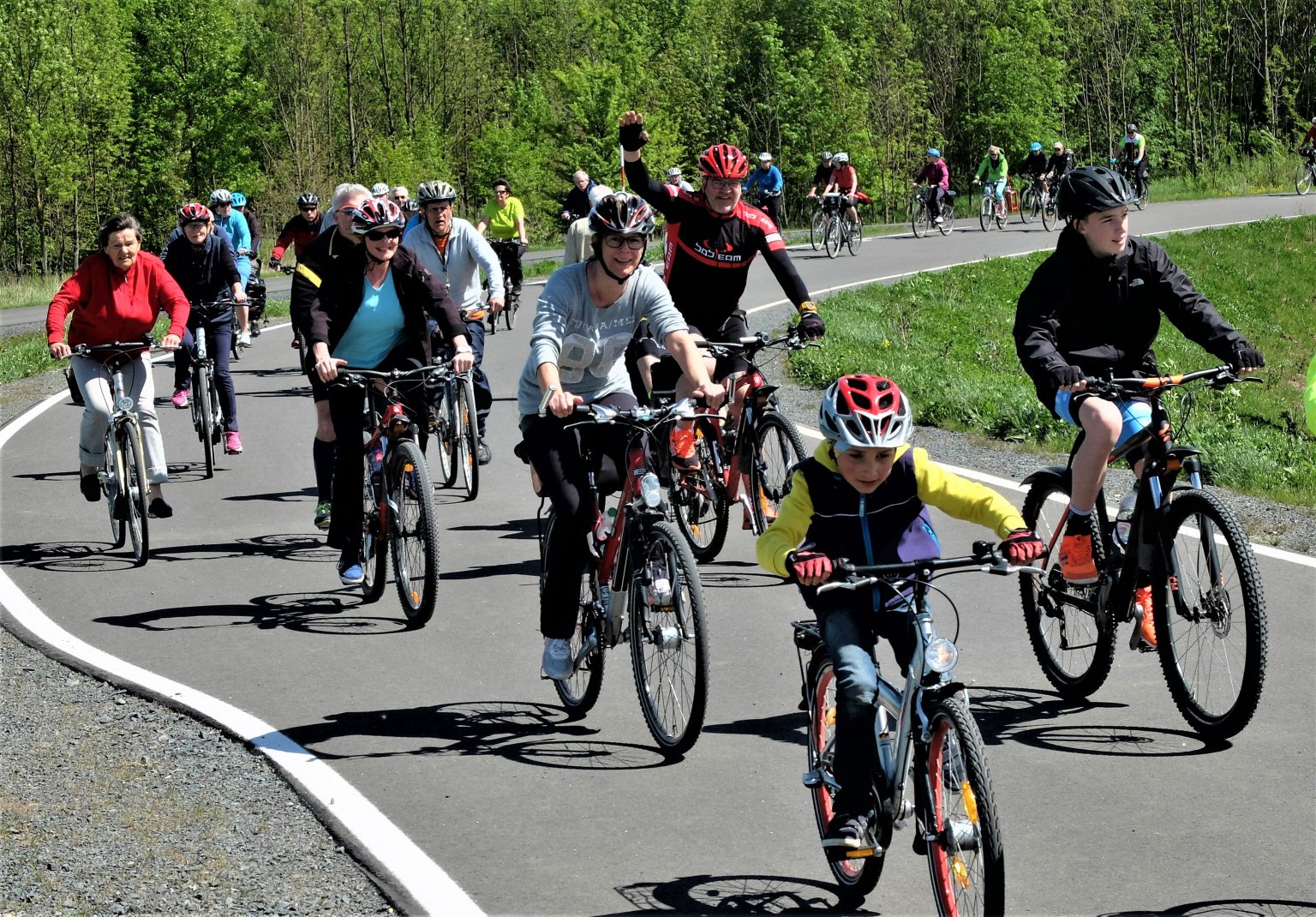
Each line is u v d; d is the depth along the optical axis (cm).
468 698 1377
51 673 1474
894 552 945
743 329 1925
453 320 1678
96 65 13362
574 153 12444
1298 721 1245
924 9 15012
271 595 1775
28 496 2394
